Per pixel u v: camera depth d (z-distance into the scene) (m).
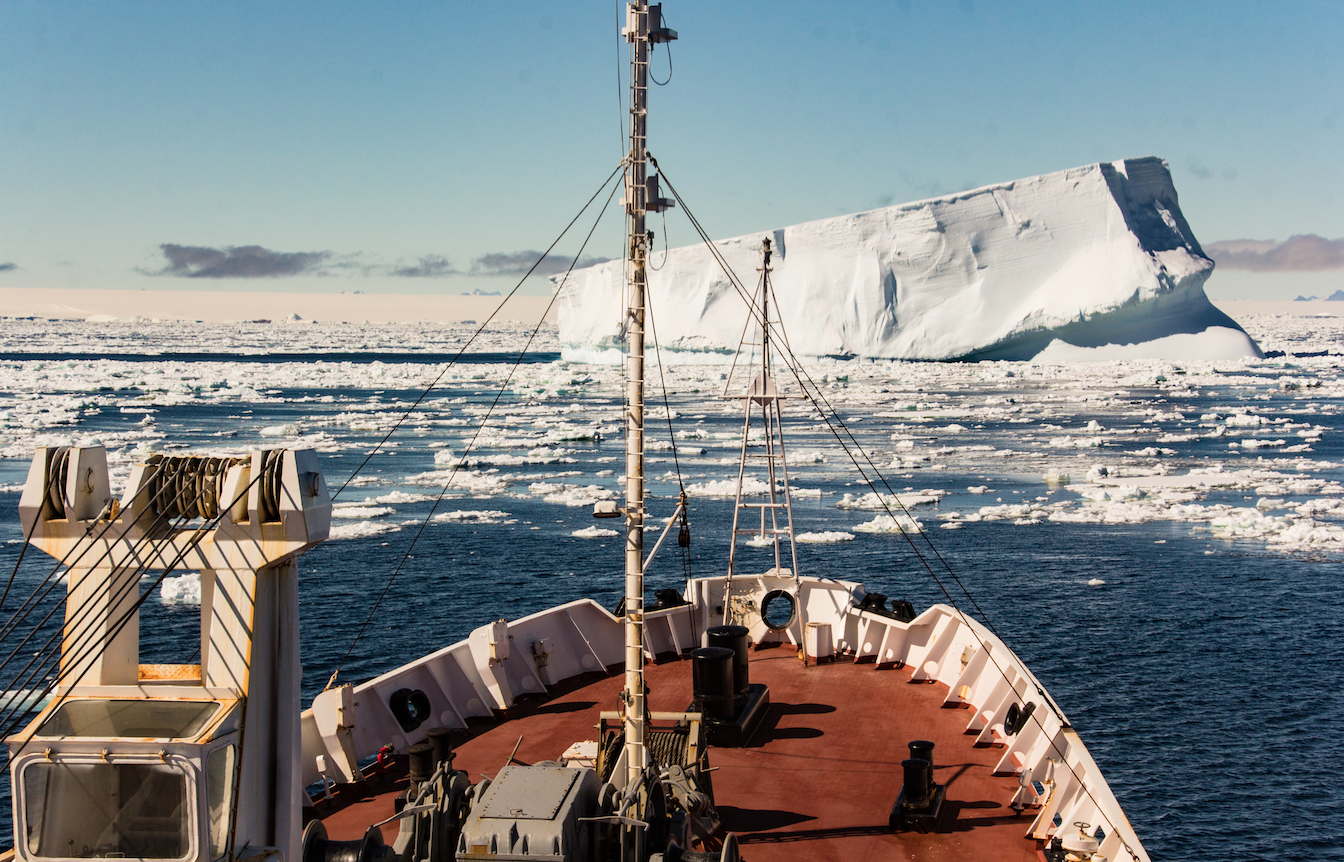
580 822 5.38
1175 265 125.38
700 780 7.64
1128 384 116.25
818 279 136.50
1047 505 47.59
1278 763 20.36
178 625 27.36
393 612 30.25
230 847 4.81
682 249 147.88
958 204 129.38
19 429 73.81
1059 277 127.00
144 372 138.25
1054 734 8.51
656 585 33.56
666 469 59.59
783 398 13.23
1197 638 28.02
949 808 8.45
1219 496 50.00
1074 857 7.54
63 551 5.09
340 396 112.19
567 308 168.75
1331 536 39.88
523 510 46.09
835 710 10.72
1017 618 29.81
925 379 119.94
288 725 5.25
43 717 4.80
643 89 7.62
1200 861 16.88
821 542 39.88
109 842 4.63
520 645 11.09
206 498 5.04
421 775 8.29
